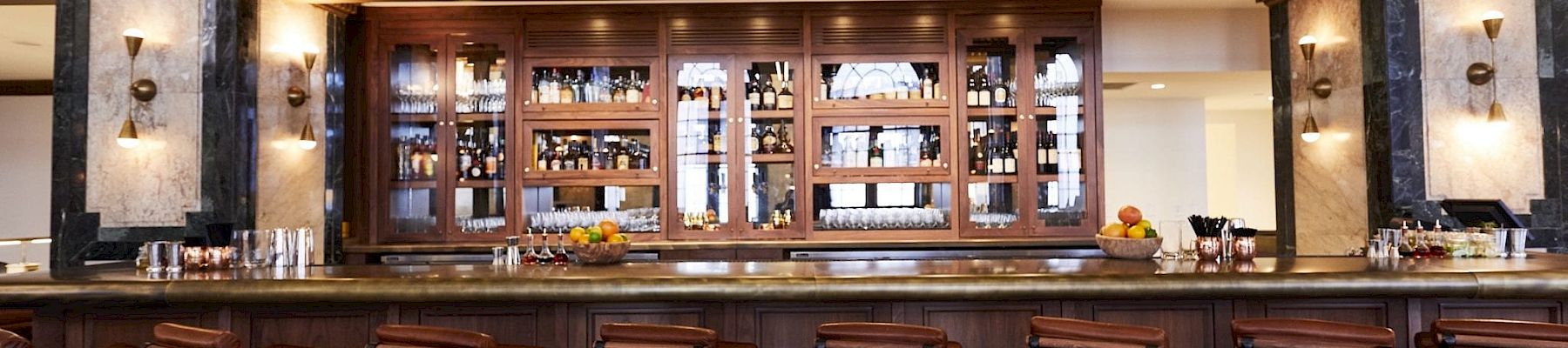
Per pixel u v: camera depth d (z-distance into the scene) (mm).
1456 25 4734
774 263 3537
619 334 2686
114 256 4762
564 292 2941
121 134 4648
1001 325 3176
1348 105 4988
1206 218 3537
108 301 2973
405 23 5688
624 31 5684
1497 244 3674
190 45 4789
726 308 3191
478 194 5703
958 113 5652
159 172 4766
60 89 4805
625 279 2949
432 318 3219
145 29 4797
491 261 5508
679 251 5543
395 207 5691
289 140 5105
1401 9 4742
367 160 5672
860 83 5680
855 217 5680
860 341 2625
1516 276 2895
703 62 5699
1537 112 4695
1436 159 4703
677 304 3205
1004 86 5691
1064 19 5637
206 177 4727
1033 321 2639
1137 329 2486
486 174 5699
